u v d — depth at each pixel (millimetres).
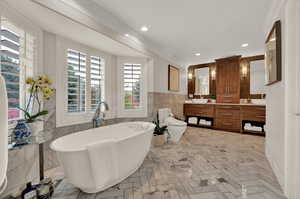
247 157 2367
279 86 1684
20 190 1372
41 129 1601
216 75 4562
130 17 2252
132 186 1577
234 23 2400
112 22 2236
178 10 2051
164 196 1410
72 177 1363
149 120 3389
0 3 1343
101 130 2203
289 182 1394
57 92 2133
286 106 1422
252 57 4129
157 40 3133
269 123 2189
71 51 2342
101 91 2877
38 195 1311
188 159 2291
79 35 2154
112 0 1865
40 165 1511
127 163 1701
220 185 1597
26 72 1690
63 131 2205
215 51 3887
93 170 1360
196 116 4883
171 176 1785
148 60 3400
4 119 642
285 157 1423
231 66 4273
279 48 1630
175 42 3234
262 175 1813
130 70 3225
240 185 1599
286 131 1419
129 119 3234
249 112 3828
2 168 647
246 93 4227
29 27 1709
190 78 5352
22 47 1629
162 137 2971
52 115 2064
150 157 2369
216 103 4449
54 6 1544
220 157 2371
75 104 2389
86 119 2539
